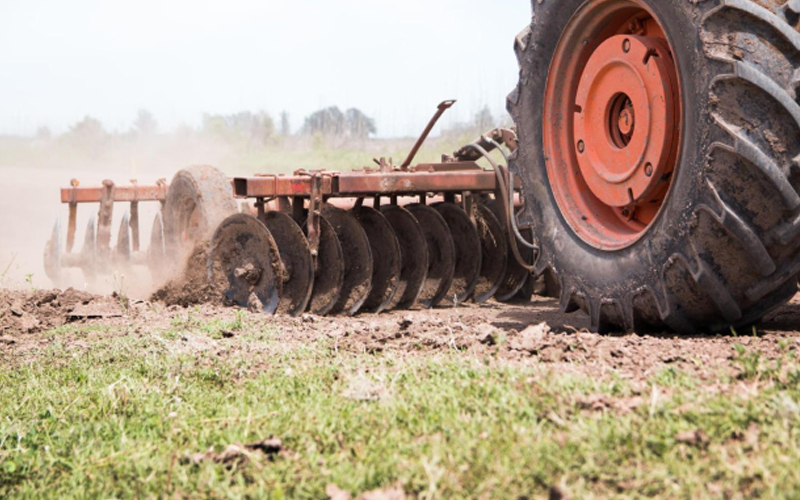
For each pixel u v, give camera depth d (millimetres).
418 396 4867
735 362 5008
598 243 7113
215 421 5164
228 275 10352
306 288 9859
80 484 4539
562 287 7570
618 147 7078
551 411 4320
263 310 9883
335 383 5535
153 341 7629
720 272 6008
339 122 57031
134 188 12805
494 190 10734
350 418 4711
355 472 3961
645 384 4738
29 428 5559
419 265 10711
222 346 7238
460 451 3936
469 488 3619
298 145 56469
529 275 11391
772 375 4582
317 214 9867
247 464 4344
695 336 6496
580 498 3350
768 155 5578
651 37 6707
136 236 13203
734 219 5695
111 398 5809
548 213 7766
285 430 4684
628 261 6699
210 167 11297
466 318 8906
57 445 5168
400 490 3672
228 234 10305
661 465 3578
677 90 6434
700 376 4812
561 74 7680
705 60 5801
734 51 5668
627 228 7168
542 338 6098
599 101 7176
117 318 9383
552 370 5062
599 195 7215
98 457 4797
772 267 5840
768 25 5648
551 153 7777
